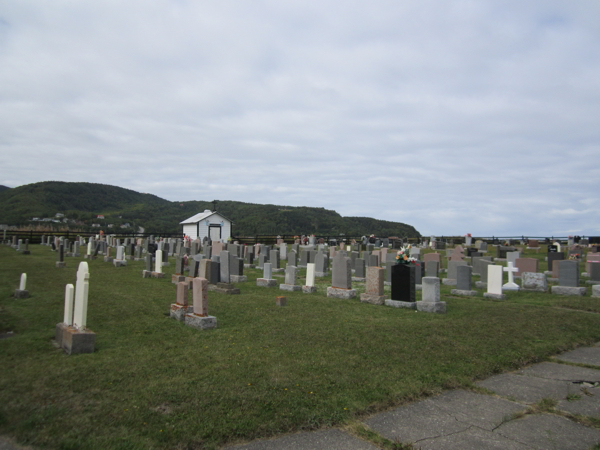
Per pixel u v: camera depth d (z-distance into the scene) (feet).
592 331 31.55
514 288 52.16
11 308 35.68
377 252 84.99
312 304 41.22
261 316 34.88
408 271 40.83
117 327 30.19
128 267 71.82
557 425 16.43
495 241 162.50
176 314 33.12
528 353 25.59
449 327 31.60
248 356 23.63
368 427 16.03
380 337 28.43
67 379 19.44
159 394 17.87
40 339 26.63
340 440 14.99
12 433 14.55
